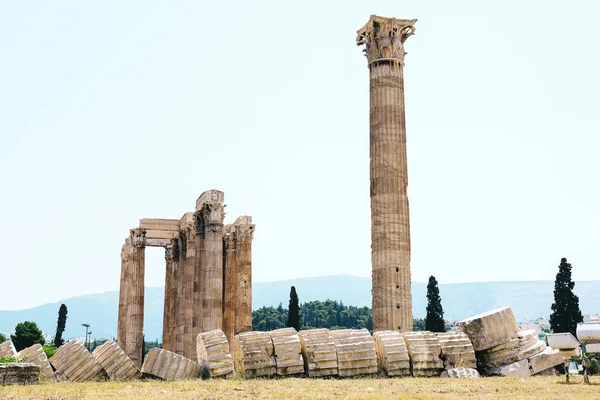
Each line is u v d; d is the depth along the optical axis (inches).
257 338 1062.4
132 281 2610.7
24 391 856.9
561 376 1108.5
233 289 2677.2
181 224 2672.2
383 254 1587.1
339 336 1085.1
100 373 1071.6
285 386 897.5
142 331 2591.0
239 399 751.1
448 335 1138.7
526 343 1178.6
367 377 1058.7
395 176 1626.5
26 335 4901.6
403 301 1566.2
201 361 1131.9
